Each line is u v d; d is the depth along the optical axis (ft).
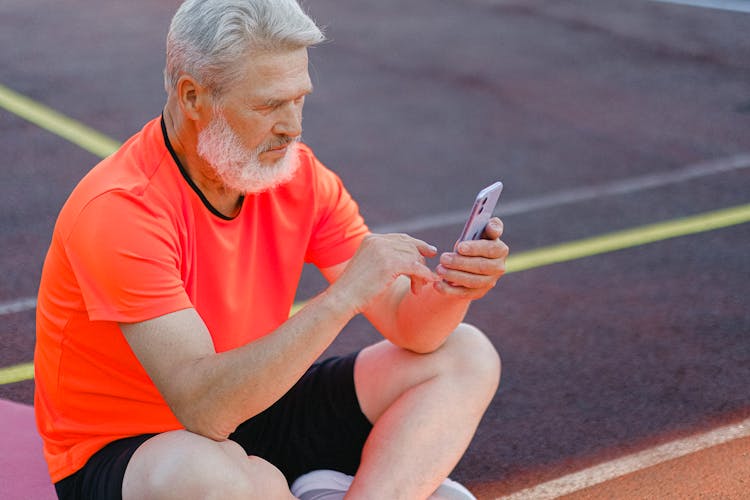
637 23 36.55
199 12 7.28
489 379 8.61
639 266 16.87
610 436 11.62
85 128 23.50
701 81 29.58
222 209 7.97
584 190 20.68
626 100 27.37
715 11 38.96
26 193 19.35
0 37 31.30
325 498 8.48
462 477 10.71
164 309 7.27
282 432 8.98
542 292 15.70
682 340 14.19
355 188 20.39
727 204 20.10
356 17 35.65
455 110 25.88
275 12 7.24
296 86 7.37
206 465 7.11
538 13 37.42
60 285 7.65
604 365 13.41
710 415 12.16
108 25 33.22
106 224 7.28
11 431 10.62
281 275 8.47
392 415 8.41
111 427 7.88
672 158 22.93
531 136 24.11
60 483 8.01
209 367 7.17
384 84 27.89
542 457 11.14
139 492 7.18
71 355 7.78
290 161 7.73
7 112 24.40
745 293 15.92
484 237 8.11
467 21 35.76
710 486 10.54
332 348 13.64
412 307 8.41
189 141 7.64
